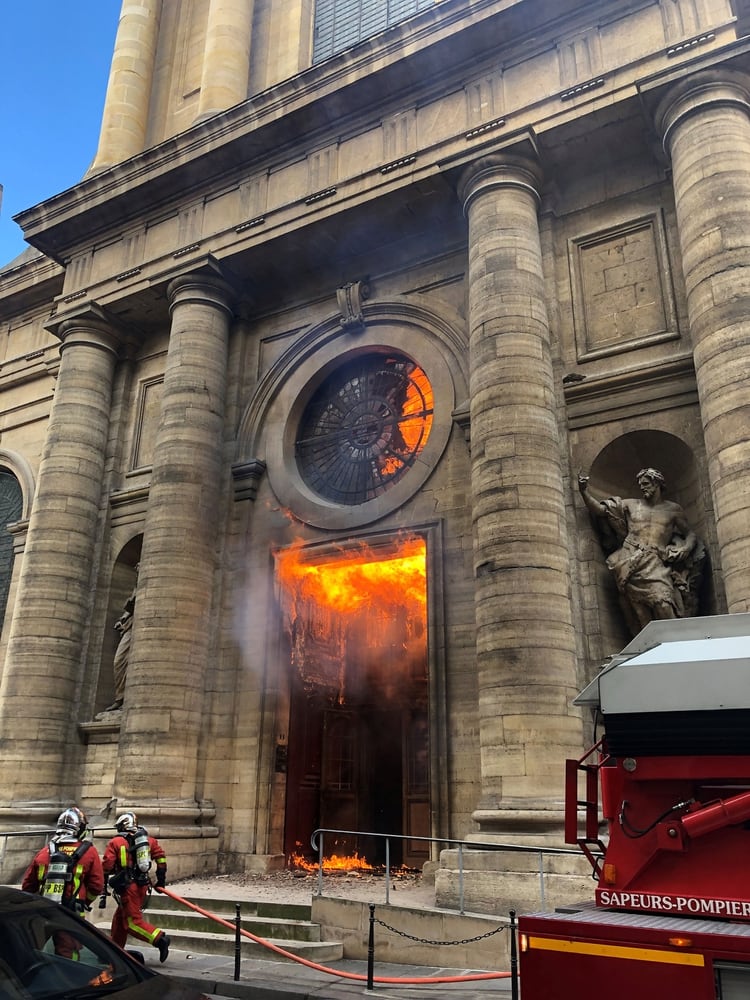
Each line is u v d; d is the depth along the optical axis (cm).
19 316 2461
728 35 1292
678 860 533
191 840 1422
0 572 2228
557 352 1407
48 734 1680
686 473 1293
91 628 1814
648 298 1380
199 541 1627
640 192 1445
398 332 1673
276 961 963
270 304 1894
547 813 1045
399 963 957
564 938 495
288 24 2192
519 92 1494
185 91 2288
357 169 1662
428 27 1577
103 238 2033
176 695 1511
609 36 1432
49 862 803
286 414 1756
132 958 500
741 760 529
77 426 1909
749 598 1014
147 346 2050
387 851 1037
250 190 1811
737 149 1235
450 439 1516
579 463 1339
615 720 576
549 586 1180
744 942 445
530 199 1444
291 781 1550
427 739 1612
